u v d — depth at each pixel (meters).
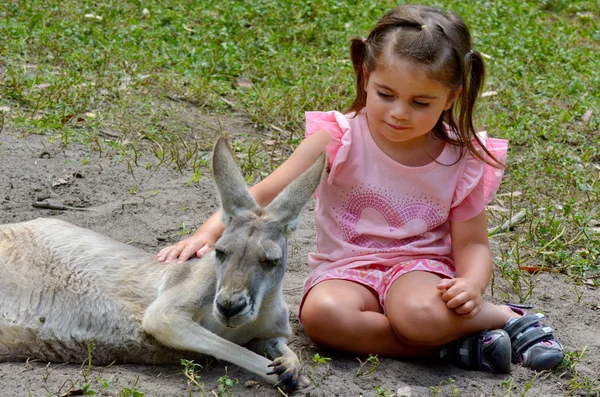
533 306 5.38
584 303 5.47
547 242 6.29
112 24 9.73
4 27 9.07
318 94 8.45
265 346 4.54
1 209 6.18
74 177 6.72
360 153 4.83
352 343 4.52
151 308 4.39
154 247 5.88
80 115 7.64
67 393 4.00
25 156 6.90
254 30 10.09
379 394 4.11
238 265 4.10
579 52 10.86
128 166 6.90
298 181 4.42
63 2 10.13
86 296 4.50
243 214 4.31
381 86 4.48
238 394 4.15
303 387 4.22
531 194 7.02
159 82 8.53
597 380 4.52
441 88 4.45
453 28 4.51
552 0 13.19
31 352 4.50
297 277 5.66
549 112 8.73
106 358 4.52
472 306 4.35
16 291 4.47
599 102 9.10
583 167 7.64
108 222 6.16
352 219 4.87
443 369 4.57
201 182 6.89
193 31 9.93
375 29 4.65
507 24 11.51
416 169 4.76
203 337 4.28
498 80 9.48
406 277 4.60
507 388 4.34
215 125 7.98
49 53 8.84
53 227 4.69
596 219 6.66
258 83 8.88
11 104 7.69
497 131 8.16
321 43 10.01
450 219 4.87
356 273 4.72
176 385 4.22
